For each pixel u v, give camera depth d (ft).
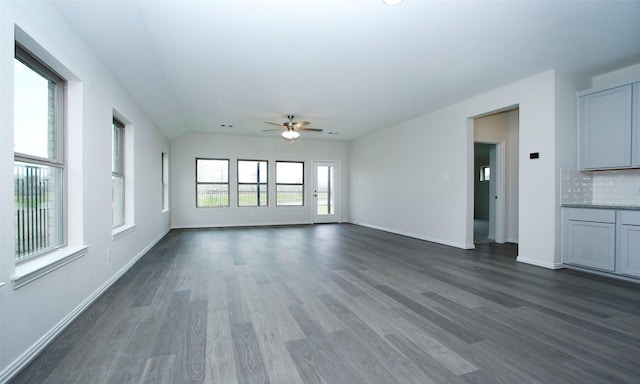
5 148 5.15
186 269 12.27
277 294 9.30
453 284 10.31
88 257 8.43
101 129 9.54
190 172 25.70
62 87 7.92
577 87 12.75
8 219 5.19
